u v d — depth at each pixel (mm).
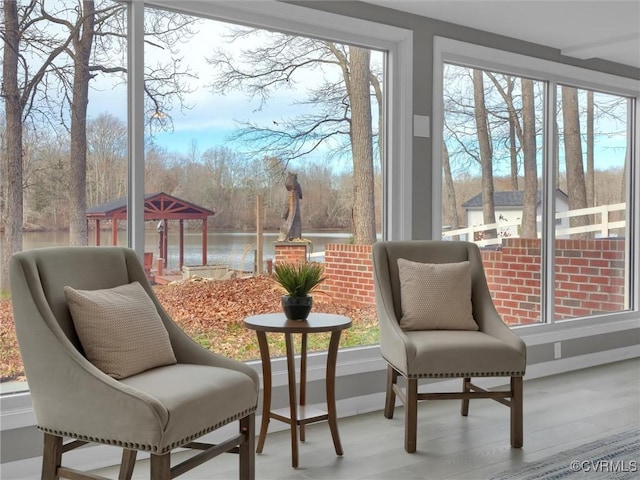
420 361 3152
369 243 4168
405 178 4191
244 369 2680
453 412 3922
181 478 2912
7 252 3016
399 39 4148
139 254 3312
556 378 4859
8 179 3018
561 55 5098
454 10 4137
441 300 3592
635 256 5812
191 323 3514
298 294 3145
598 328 5359
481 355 3201
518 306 4984
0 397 2908
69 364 2277
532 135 5055
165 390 2307
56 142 3129
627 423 3680
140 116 3303
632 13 4148
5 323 3012
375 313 4199
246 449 2641
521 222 4988
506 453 3197
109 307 2508
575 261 5391
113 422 2217
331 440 3414
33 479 2902
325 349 3971
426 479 2871
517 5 4020
